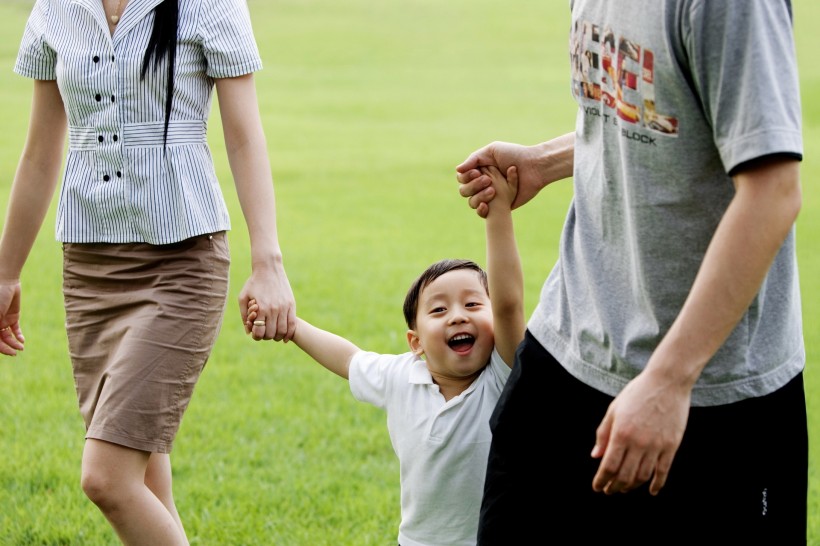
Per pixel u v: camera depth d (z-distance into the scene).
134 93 7.96
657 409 5.19
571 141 7.64
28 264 22.84
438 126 47.03
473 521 7.88
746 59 5.21
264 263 8.04
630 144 5.75
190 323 7.99
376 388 8.09
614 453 5.22
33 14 8.48
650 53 5.53
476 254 25.33
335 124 47.59
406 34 78.19
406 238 27.12
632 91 5.67
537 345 6.56
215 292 8.16
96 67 7.98
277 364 16.48
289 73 63.47
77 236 8.17
